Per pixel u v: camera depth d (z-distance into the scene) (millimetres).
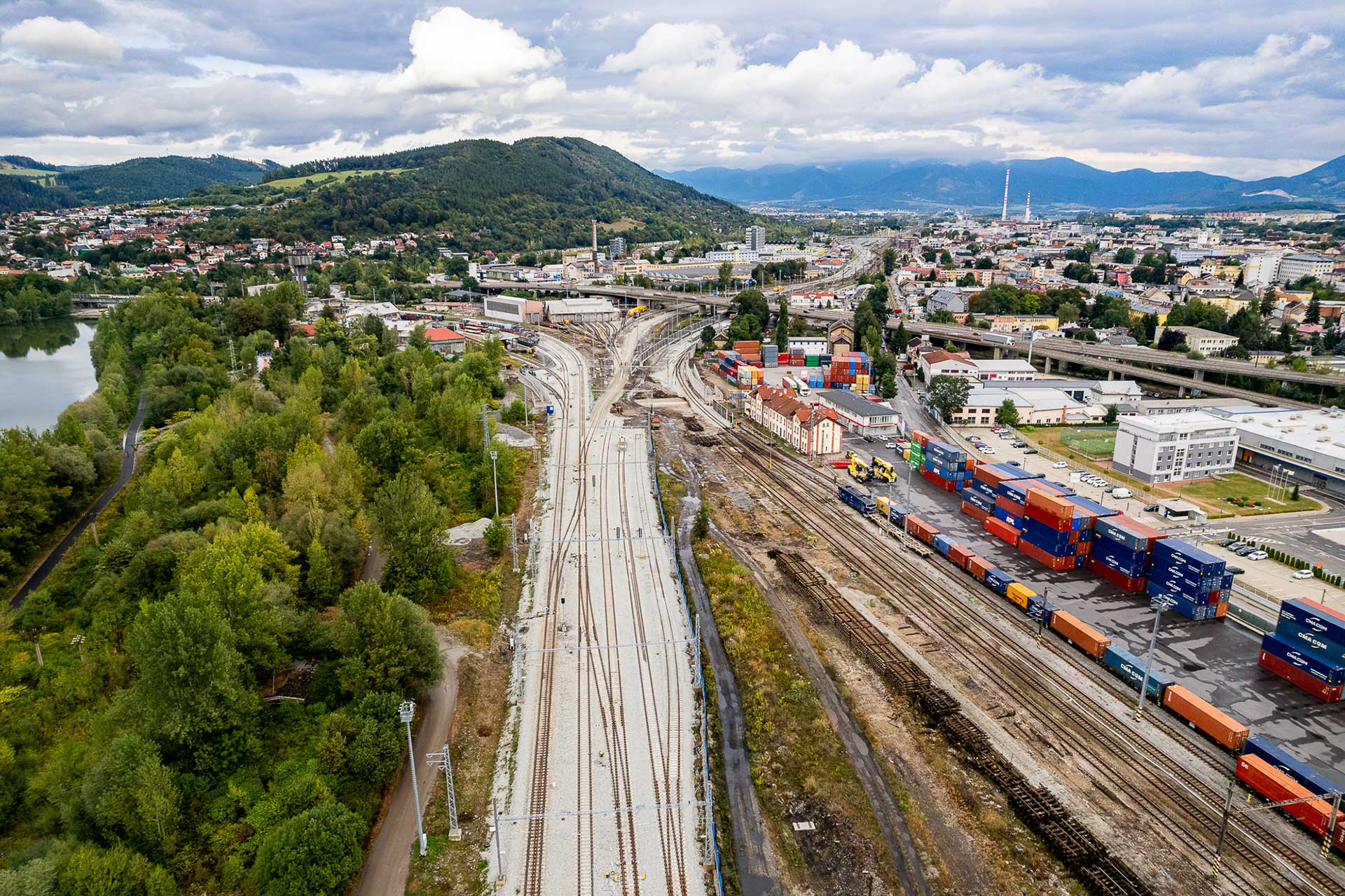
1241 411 177750
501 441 148375
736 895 56531
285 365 187625
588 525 124125
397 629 73562
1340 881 57781
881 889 57156
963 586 104688
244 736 65875
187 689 63625
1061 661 86500
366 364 195375
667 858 59938
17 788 63219
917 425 188375
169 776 59344
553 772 69250
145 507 102625
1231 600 99812
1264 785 65062
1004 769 69250
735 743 73688
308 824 54719
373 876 57594
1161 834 62156
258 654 72312
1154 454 145625
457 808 64375
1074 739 73438
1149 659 78938
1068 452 167750
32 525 105500
